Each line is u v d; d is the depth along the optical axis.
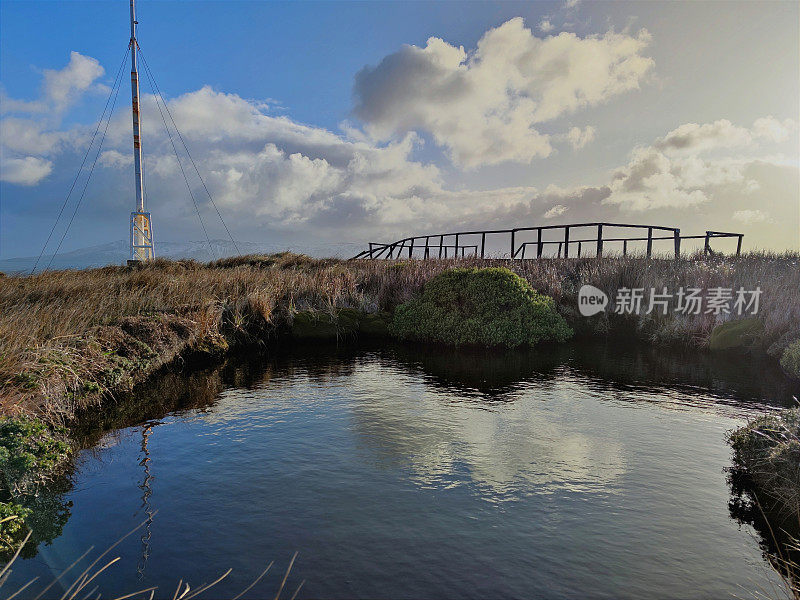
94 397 5.56
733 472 3.90
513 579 2.60
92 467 4.00
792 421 3.93
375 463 4.01
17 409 4.33
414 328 9.56
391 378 6.82
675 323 9.27
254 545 2.90
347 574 2.63
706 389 6.23
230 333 9.02
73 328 6.55
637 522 3.17
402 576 2.61
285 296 10.83
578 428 4.82
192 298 9.45
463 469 3.90
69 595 2.49
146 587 2.55
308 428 4.84
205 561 2.76
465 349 8.89
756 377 6.84
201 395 6.01
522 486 3.62
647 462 4.07
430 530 3.04
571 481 3.71
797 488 3.46
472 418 5.12
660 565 2.75
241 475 3.82
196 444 4.46
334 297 10.96
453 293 9.55
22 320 6.29
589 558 2.79
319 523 3.12
